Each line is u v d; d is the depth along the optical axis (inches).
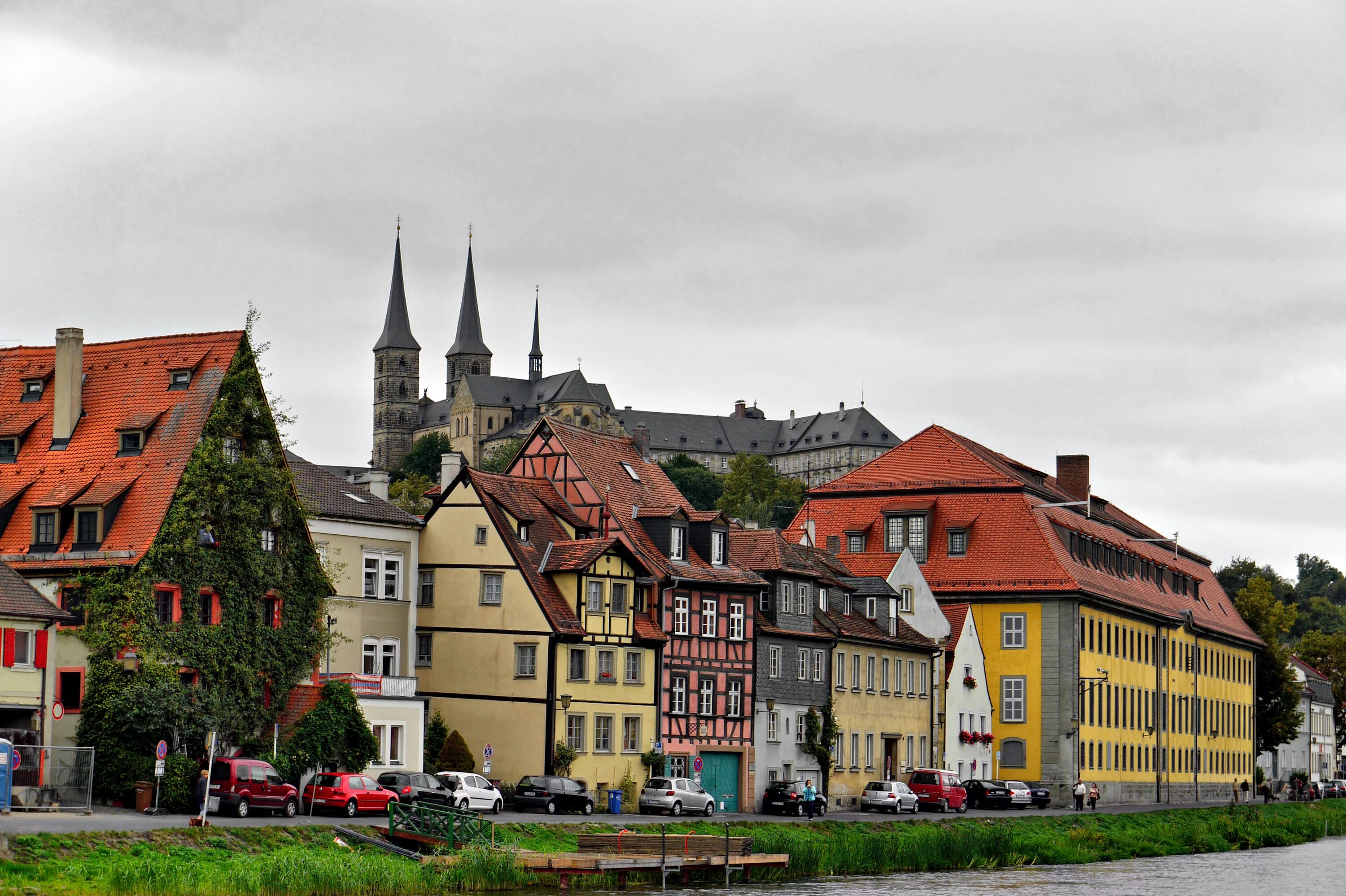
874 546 5782.5
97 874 2397.9
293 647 3516.2
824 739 4451.3
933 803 4559.5
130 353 3671.3
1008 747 5482.3
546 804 3585.1
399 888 2672.2
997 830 3900.1
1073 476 6673.2
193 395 3508.9
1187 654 6737.2
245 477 3447.3
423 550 4028.1
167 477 3390.7
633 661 3996.1
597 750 3895.2
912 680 4968.0
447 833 2994.6
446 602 3986.2
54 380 3683.6
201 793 3026.6
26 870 2377.0
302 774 3405.5
